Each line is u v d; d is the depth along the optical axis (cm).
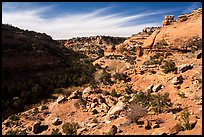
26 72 3384
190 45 3269
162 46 3569
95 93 2464
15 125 2053
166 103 1745
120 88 2583
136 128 1436
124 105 1873
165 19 4266
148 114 1602
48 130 1870
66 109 2241
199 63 2500
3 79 3020
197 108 1574
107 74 3050
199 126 1284
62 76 3481
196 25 3616
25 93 2800
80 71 3825
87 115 2042
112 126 1452
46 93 2925
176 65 2695
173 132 1277
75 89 3011
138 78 2739
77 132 1648
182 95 1892
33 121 2097
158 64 2933
